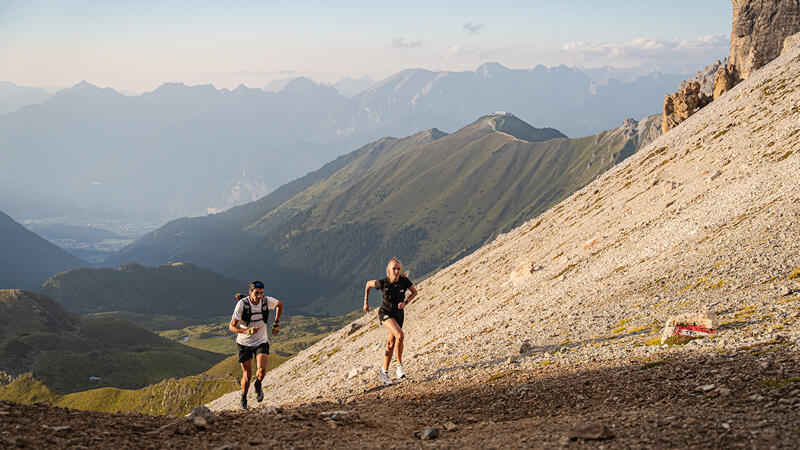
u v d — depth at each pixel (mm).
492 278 65875
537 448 7789
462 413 12438
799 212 24203
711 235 28625
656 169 68000
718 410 8523
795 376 9320
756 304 16406
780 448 6438
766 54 128625
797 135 37344
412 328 66375
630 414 9195
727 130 60062
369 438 9445
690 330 14602
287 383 66938
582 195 90500
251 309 13852
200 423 9594
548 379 13867
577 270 41344
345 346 73000
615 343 16672
